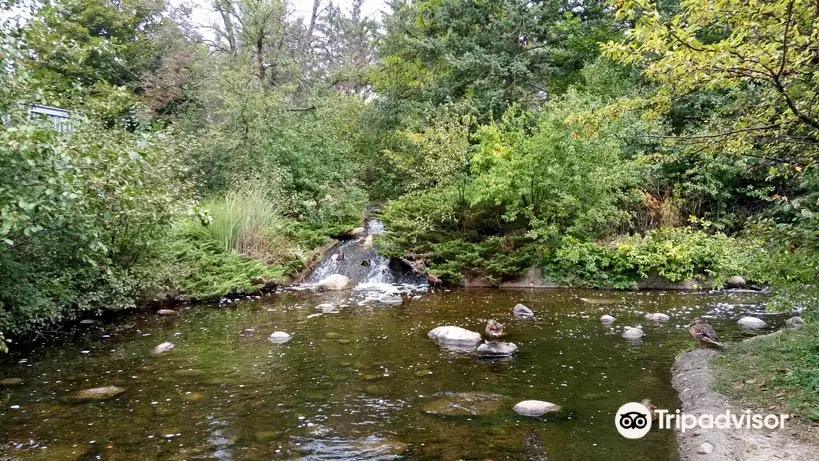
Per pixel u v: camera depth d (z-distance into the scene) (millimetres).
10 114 4914
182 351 6117
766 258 4004
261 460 3357
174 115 16625
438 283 11430
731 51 3188
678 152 6773
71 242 5824
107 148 5289
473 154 12352
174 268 8875
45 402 4418
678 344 6203
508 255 11453
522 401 4344
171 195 7844
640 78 14789
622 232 12359
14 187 4273
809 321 4391
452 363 5586
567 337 6645
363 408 4297
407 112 17078
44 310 6242
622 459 3322
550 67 15508
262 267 10664
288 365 5543
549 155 11180
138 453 3453
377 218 13945
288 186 14336
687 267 10648
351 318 8016
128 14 17797
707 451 3285
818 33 3223
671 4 12750
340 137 17016
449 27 16578
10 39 5012
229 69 15219
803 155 4172
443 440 3656
